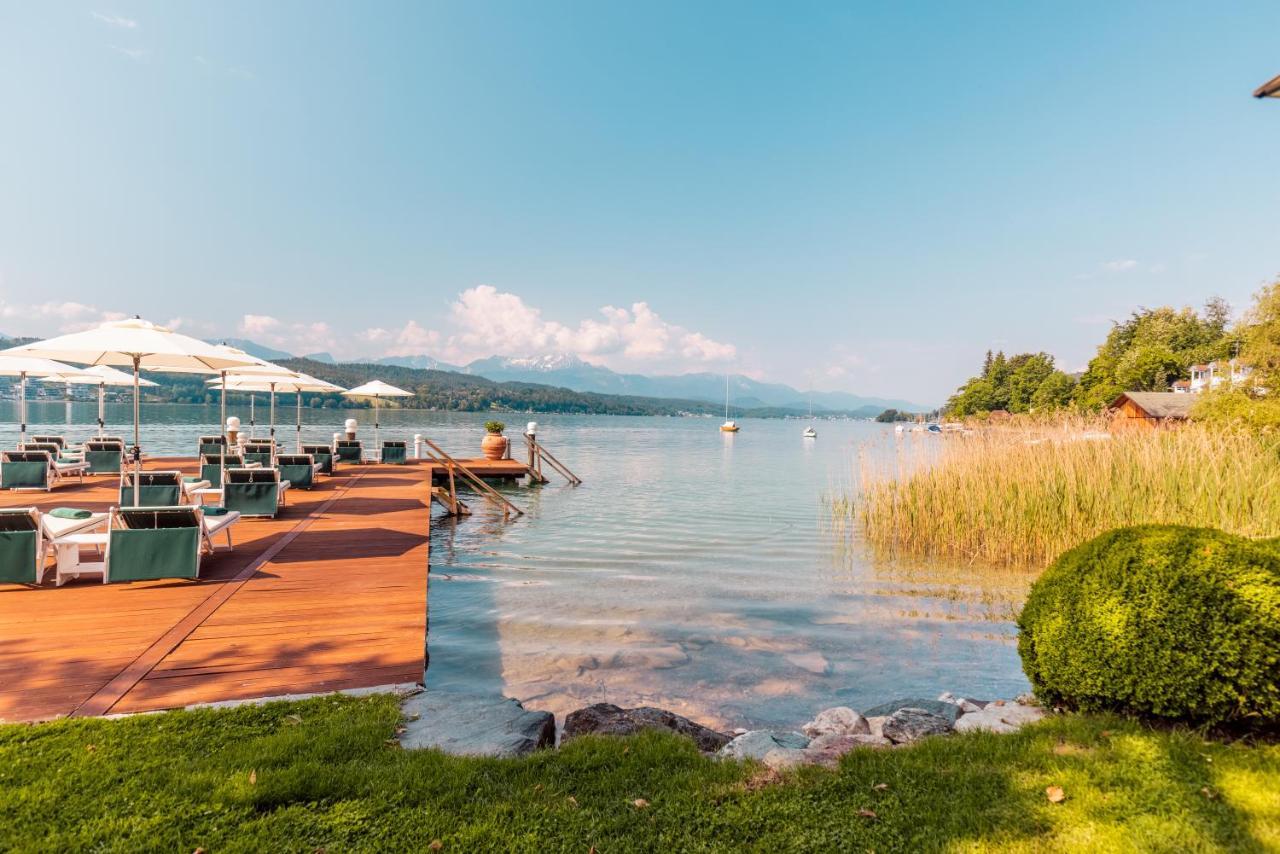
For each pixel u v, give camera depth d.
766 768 3.28
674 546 11.55
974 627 7.21
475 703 4.02
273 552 7.86
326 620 5.38
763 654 6.27
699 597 8.22
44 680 4.05
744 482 23.64
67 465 13.02
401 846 2.46
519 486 20.97
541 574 9.30
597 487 21.42
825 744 3.67
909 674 5.87
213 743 3.21
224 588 6.26
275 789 2.76
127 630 5.00
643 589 8.55
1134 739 3.24
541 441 53.22
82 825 2.49
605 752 3.38
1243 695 3.17
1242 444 11.02
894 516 12.15
